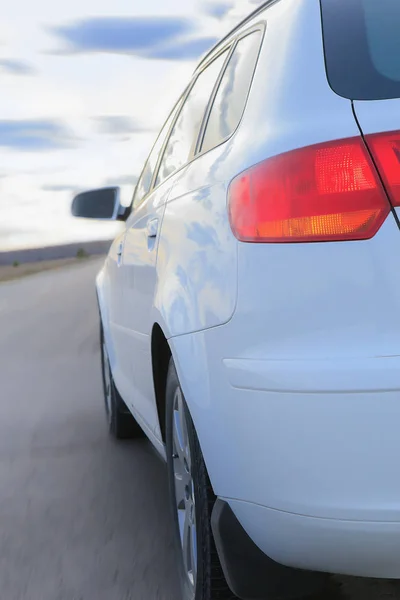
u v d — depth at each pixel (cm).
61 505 399
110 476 442
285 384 203
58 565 327
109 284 470
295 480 204
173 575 314
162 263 283
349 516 200
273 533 213
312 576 228
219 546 228
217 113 279
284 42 234
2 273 3888
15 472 454
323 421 200
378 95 210
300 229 205
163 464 461
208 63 338
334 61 220
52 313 1462
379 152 201
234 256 220
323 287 202
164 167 362
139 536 355
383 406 196
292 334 205
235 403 215
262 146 218
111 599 295
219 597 243
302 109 215
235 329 216
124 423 502
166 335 259
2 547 348
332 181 203
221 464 224
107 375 517
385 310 198
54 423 568
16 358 896
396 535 198
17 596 300
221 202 232
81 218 460
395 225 198
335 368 198
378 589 289
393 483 197
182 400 261
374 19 227
